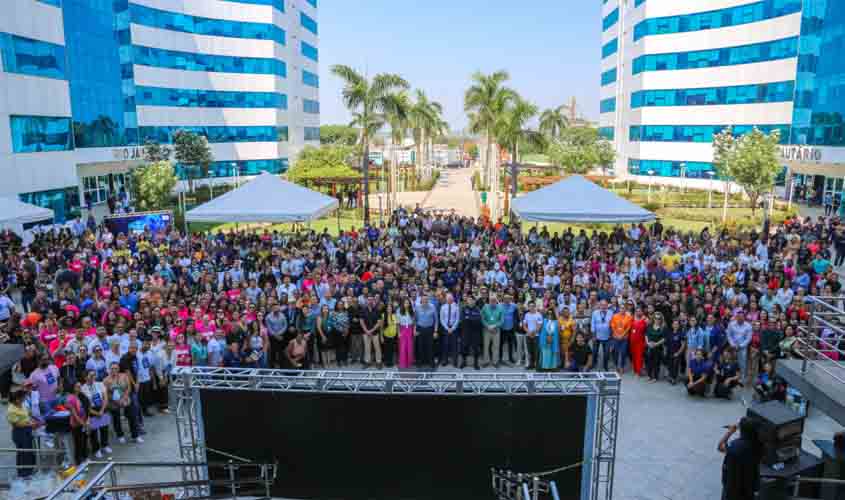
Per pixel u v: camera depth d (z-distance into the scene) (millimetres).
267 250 21828
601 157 64250
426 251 22000
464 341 14477
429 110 57812
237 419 8789
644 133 64562
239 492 8852
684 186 62000
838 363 8211
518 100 41531
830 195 41438
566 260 19578
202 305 13867
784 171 49469
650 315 14125
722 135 44750
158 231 25391
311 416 8719
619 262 20438
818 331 12273
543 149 42688
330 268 18906
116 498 7496
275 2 66438
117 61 44938
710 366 12758
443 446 8633
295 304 14586
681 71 60812
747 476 7328
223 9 62594
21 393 9578
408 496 8797
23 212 20172
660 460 10344
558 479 8586
